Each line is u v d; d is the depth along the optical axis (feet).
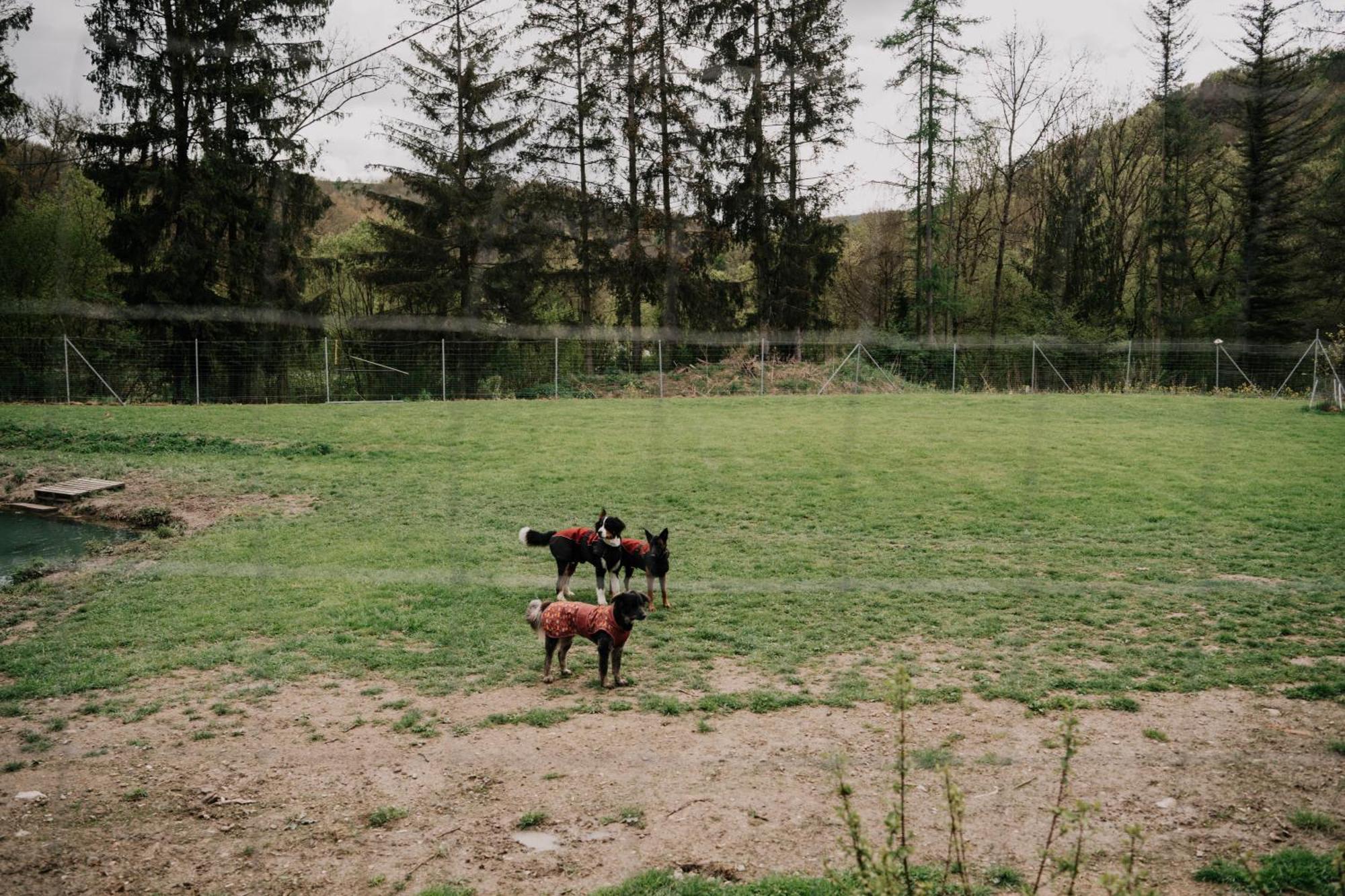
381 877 14.92
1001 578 32.68
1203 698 22.04
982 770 18.35
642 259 112.57
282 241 94.94
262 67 89.56
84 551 38.01
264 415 74.18
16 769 18.84
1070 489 46.78
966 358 108.06
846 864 14.88
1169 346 97.09
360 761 19.08
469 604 30.14
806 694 22.47
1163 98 107.86
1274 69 74.69
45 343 86.22
